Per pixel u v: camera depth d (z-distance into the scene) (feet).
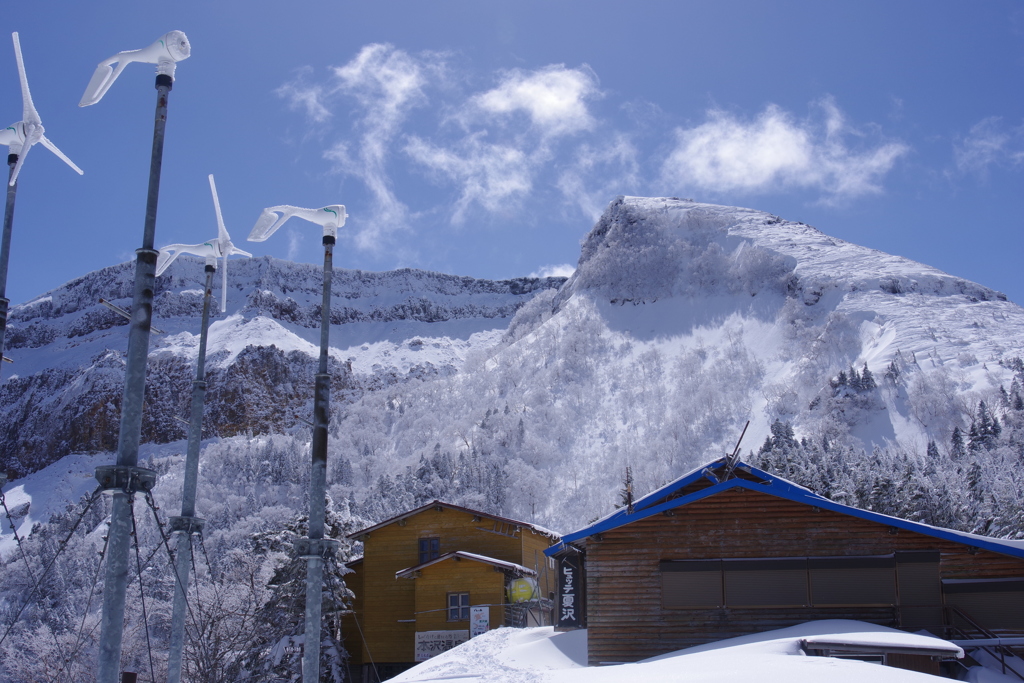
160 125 35.09
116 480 30.73
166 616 128.98
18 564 212.23
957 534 76.69
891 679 46.24
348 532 133.49
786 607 76.43
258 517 365.81
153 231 33.47
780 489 79.20
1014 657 69.92
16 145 45.52
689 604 77.66
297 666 102.37
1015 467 252.21
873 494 203.72
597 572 80.23
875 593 75.56
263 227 42.65
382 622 133.49
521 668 75.72
